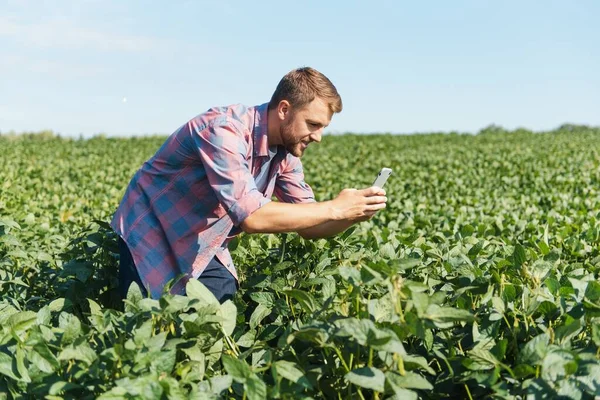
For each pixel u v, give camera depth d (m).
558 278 3.17
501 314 2.60
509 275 3.22
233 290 3.83
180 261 3.58
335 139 33.34
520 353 2.27
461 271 3.16
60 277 4.04
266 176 3.65
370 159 21.30
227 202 3.18
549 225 5.49
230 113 3.36
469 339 2.75
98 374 2.28
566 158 19.25
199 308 2.65
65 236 4.98
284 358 2.66
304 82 3.28
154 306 2.57
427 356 2.68
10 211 6.81
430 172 16.77
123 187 11.77
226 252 3.86
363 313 2.40
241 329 3.16
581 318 2.54
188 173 3.45
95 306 2.79
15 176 13.34
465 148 25.92
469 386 2.55
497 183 13.59
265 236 4.41
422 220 6.01
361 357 2.45
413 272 3.40
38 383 2.30
